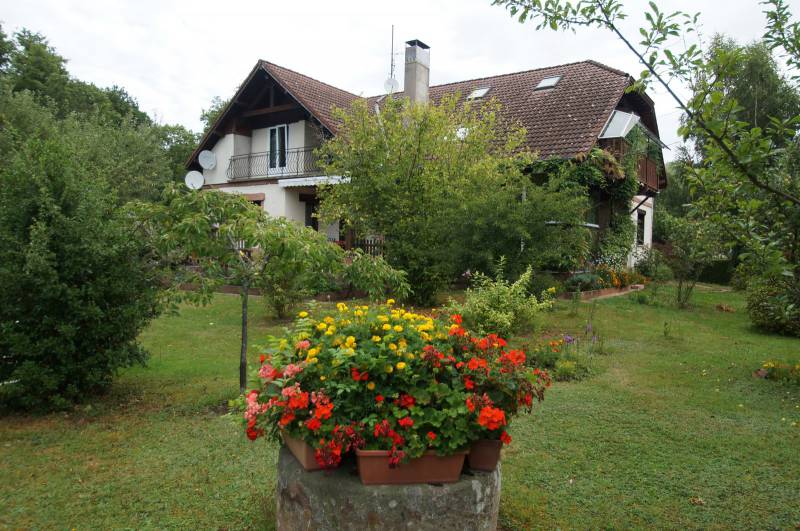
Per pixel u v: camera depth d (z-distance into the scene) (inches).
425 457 109.4
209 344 343.6
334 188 500.4
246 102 775.1
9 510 137.7
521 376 116.3
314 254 210.1
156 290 233.0
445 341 125.4
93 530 129.4
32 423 199.8
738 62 105.3
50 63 1123.9
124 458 169.5
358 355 111.2
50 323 202.5
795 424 205.8
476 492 112.1
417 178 462.6
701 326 426.6
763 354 327.0
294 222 238.4
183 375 266.5
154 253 230.1
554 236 406.9
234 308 485.4
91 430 192.7
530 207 404.8
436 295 494.9
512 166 481.4
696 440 188.7
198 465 164.6
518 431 194.9
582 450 179.2
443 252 430.6
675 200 1087.6
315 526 110.0
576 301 466.6
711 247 501.0
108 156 797.9
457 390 112.4
